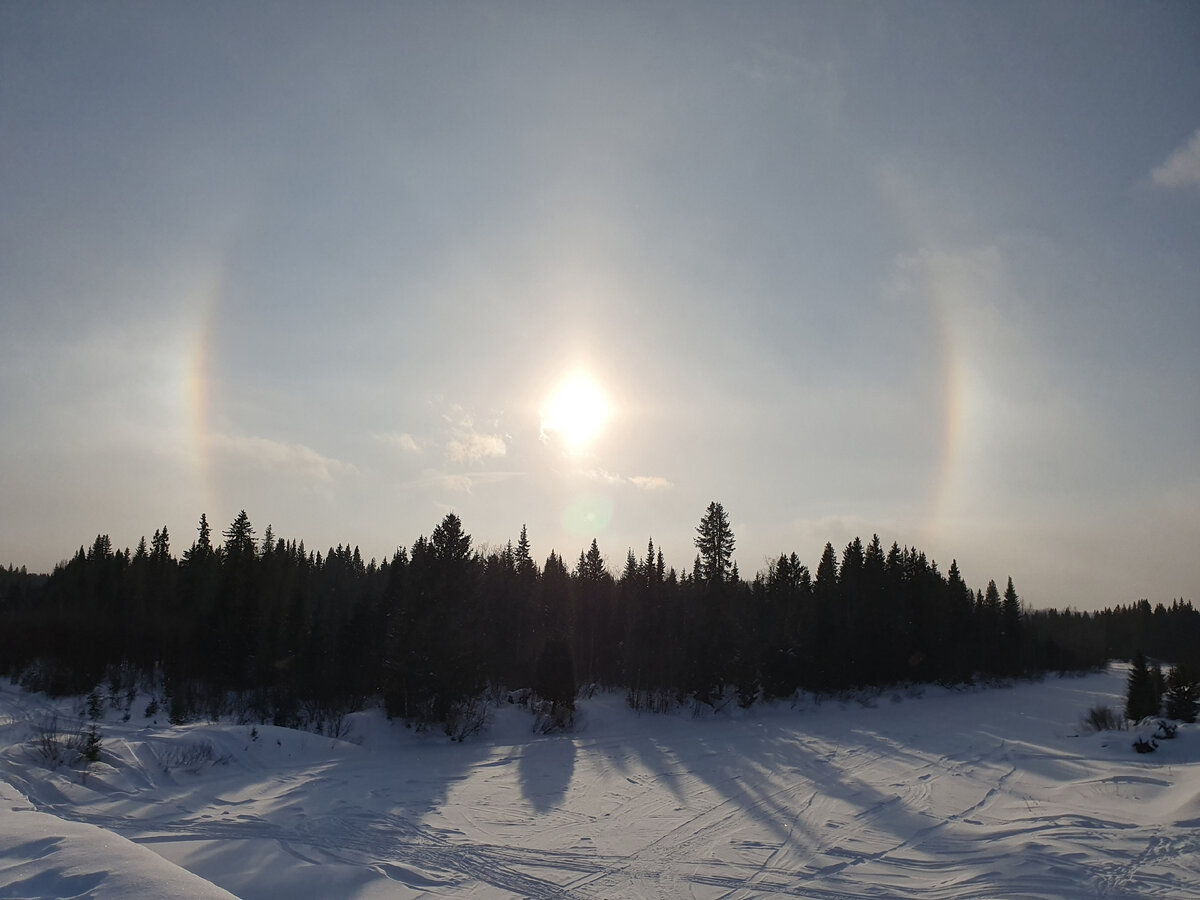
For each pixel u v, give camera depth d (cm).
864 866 1448
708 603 5438
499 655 5534
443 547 3909
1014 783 2372
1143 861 1380
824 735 3859
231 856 1405
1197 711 3684
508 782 2405
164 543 8031
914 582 7356
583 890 1312
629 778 2522
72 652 4862
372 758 2750
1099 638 12850
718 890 1312
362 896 1242
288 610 4959
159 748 2217
